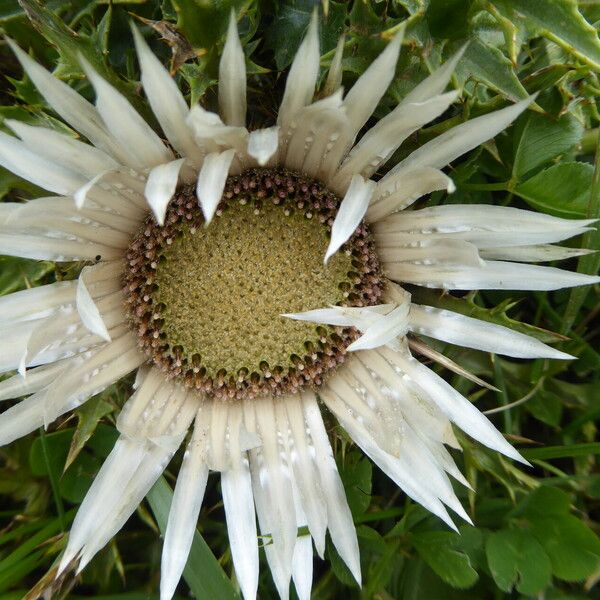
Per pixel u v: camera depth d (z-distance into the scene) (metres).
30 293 0.09
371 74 0.08
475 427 0.09
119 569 0.11
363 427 0.10
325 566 0.12
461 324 0.09
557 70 0.10
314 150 0.09
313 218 0.10
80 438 0.09
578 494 0.12
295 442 0.10
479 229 0.09
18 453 0.11
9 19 0.10
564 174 0.10
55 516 0.12
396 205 0.09
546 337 0.10
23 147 0.08
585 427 0.12
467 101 0.09
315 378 0.10
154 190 0.08
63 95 0.08
